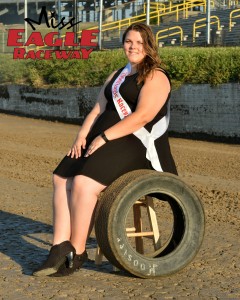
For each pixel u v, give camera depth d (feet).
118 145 19.13
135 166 19.33
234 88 64.59
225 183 39.06
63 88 86.53
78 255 19.42
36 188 36.27
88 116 20.25
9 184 37.60
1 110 98.37
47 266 19.33
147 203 20.04
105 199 18.79
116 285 18.83
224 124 65.57
